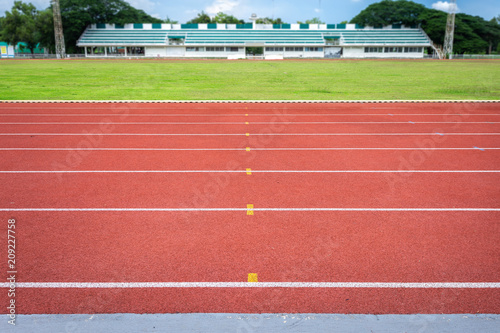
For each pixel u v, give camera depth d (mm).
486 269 3984
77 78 25953
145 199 5820
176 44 65188
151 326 3090
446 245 4469
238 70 32156
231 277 3824
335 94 19734
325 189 6285
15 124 11992
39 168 7418
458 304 3438
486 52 78688
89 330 3037
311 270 3951
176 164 7707
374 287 3684
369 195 6020
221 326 3100
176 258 4160
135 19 72000
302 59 54219
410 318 3197
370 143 9562
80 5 66188
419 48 65750
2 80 24500
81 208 5469
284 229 4852
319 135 10484
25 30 72312
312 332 3049
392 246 4441
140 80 25141
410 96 18953
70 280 3756
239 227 4902
